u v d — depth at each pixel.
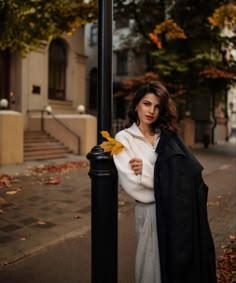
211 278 1.85
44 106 16.81
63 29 9.38
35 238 3.90
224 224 4.61
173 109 1.95
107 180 1.94
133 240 3.96
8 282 2.87
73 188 6.76
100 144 2.00
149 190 1.85
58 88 18.80
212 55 16.69
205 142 19.62
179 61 16.03
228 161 12.75
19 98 15.62
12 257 3.34
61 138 13.84
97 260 1.97
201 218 1.78
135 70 24.61
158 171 1.76
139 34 20.30
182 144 1.88
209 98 22.00
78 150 13.16
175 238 1.65
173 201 1.67
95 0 8.88
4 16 8.16
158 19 17.61
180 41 17.05
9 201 5.59
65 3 8.71
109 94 2.03
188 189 1.72
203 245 1.78
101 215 1.95
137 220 1.98
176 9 16.45
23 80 15.68
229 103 30.00
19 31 8.70
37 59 16.44
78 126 13.32
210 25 16.20
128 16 17.92
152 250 1.88
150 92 1.91
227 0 14.11
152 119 1.92
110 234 1.96
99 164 1.94
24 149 11.60
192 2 15.90
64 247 3.68
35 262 3.28
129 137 1.91
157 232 1.76
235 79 16.23
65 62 19.30
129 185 1.82
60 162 10.80
